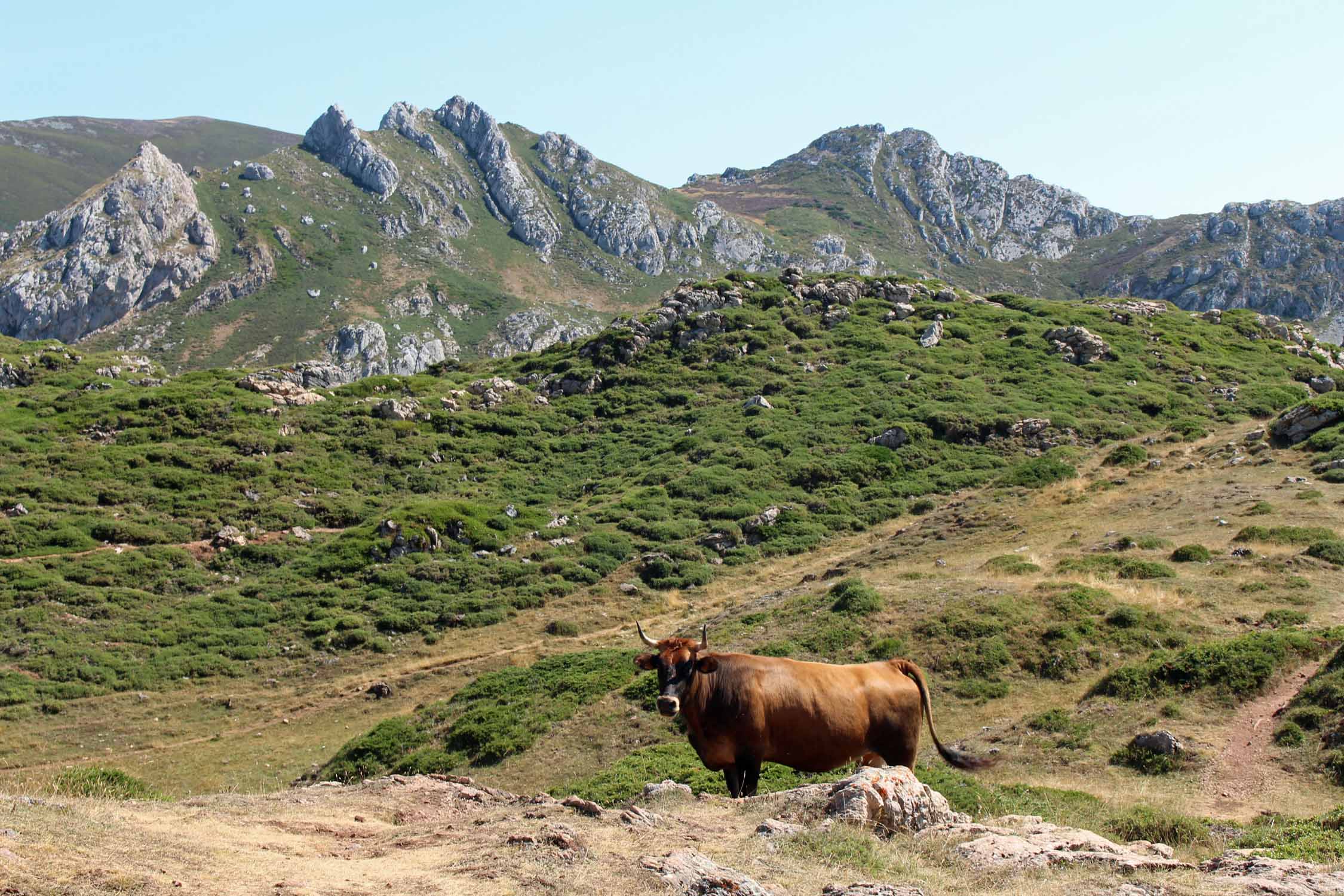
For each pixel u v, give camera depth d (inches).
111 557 1860.2
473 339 6540.4
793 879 306.0
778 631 1112.8
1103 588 1028.5
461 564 1871.3
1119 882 316.8
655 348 3068.4
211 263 6668.3
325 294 6614.2
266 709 1419.8
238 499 2158.0
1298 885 314.7
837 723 436.5
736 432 2463.1
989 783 677.9
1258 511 1288.1
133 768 1212.5
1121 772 696.4
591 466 2468.0
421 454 2463.1
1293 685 760.3
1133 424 2385.6
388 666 1535.4
